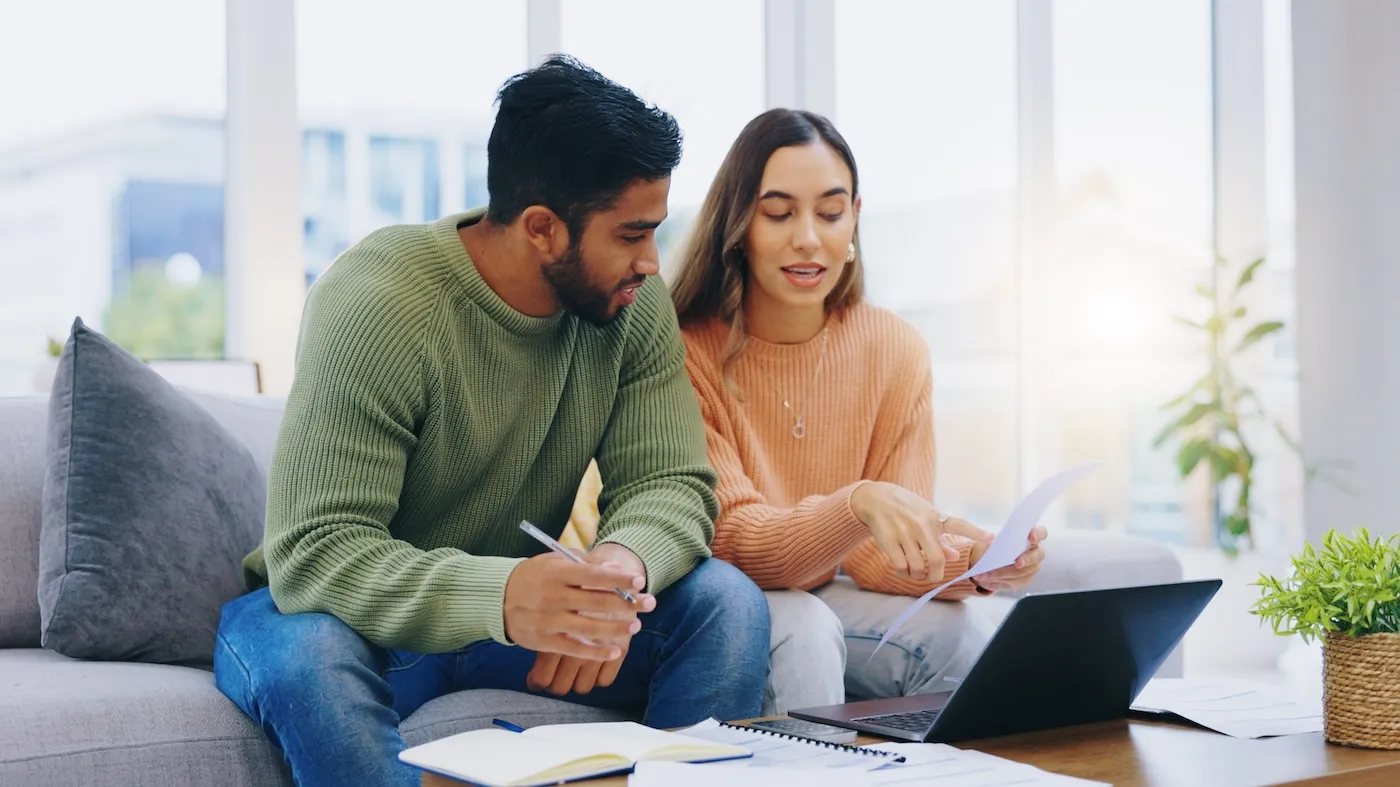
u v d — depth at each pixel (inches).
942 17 150.3
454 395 61.9
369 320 59.0
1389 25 155.6
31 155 107.7
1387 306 156.9
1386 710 47.3
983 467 151.4
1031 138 152.7
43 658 65.0
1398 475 156.6
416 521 64.1
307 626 54.7
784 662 64.0
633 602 50.2
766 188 75.7
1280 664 147.6
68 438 66.9
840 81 145.1
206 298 113.3
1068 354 154.1
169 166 111.7
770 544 69.1
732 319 79.1
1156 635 51.9
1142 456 156.7
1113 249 156.9
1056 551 82.8
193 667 65.7
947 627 70.8
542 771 39.8
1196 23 161.2
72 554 64.5
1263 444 158.9
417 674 62.4
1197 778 43.2
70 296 109.2
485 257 63.2
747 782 38.3
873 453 80.6
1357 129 157.8
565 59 61.2
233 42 112.5
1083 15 157.2
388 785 51.5
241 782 56.0
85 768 52.8
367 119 119.0
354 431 58.0
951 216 150.6
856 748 45.6
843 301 81.5
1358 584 47.9
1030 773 41.8
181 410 70.5
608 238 60.3
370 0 118.9
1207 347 158.7
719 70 137.3
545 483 67.3
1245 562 148.6
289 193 112.7
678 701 58.9
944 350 149.9
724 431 77.0
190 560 66.5
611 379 67.4
